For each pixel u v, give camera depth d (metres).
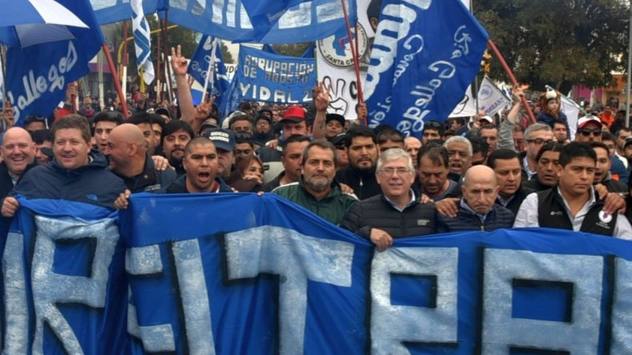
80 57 6.96
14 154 5.97
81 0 6.84
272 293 4.90
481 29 7.68
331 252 4.87
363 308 4.83
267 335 4.91
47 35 7.03
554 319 4.71
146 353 4.81
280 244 4.89
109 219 4.96
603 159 6.51
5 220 5.12
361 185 6.39
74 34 6.94
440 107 7.80
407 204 5.11
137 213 4.77
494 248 4.77
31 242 5.06
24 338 5.10
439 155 5.92
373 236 4.82
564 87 33.81
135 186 5.89
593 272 4.67
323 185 5.26
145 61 10.38
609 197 4.88
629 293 4.63
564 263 4.70
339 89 11.51
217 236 4.84
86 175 5.35
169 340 4.80
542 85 33.84
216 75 15.65
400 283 4.84
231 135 6.10
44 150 6.86
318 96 7.85
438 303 4.80
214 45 13.28
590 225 4.89
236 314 4.85
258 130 10.61
